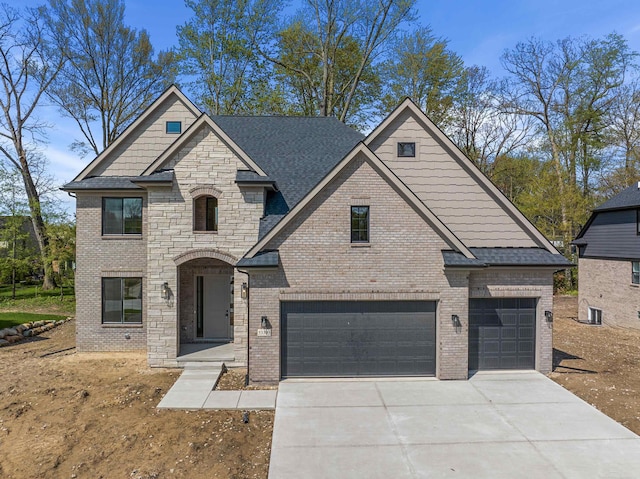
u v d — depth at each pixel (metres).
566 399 12.23
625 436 10.01
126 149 17.59
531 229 15.30
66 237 32.62
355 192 13.66
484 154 42.66
